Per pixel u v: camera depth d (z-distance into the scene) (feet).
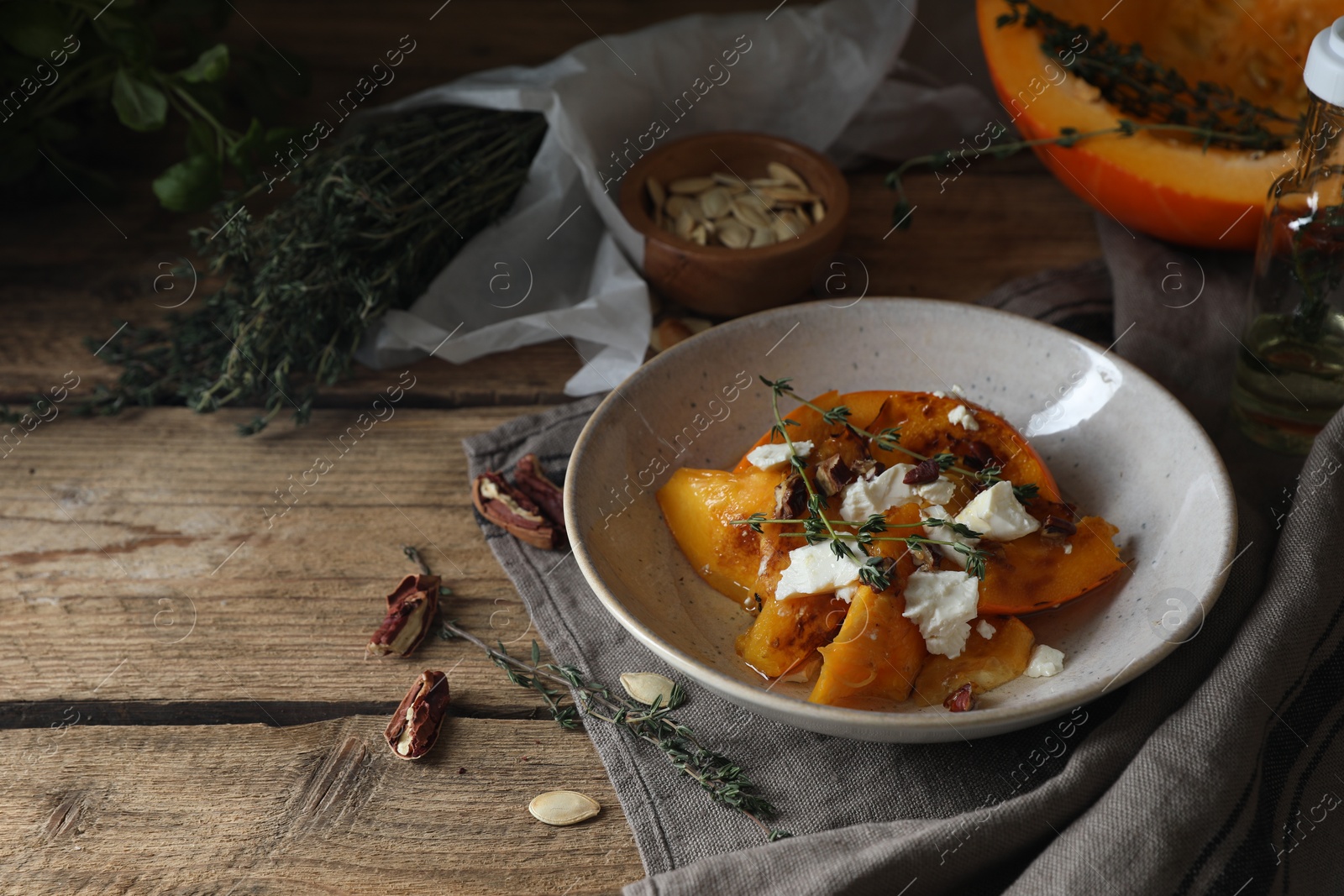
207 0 2.58
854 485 1.90
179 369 2.33
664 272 2.33
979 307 2.10
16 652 2.00
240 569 2.09
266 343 2.24
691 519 1.95
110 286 2.49
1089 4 2.42
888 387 2.11
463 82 2.52
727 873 1.71
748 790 1.81
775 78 2.55
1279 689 1.77
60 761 1.89
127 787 1.86
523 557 2.07
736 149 2.46
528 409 2.31
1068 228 2.56
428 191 2.39
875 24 2.50
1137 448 1.97
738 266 2.28
